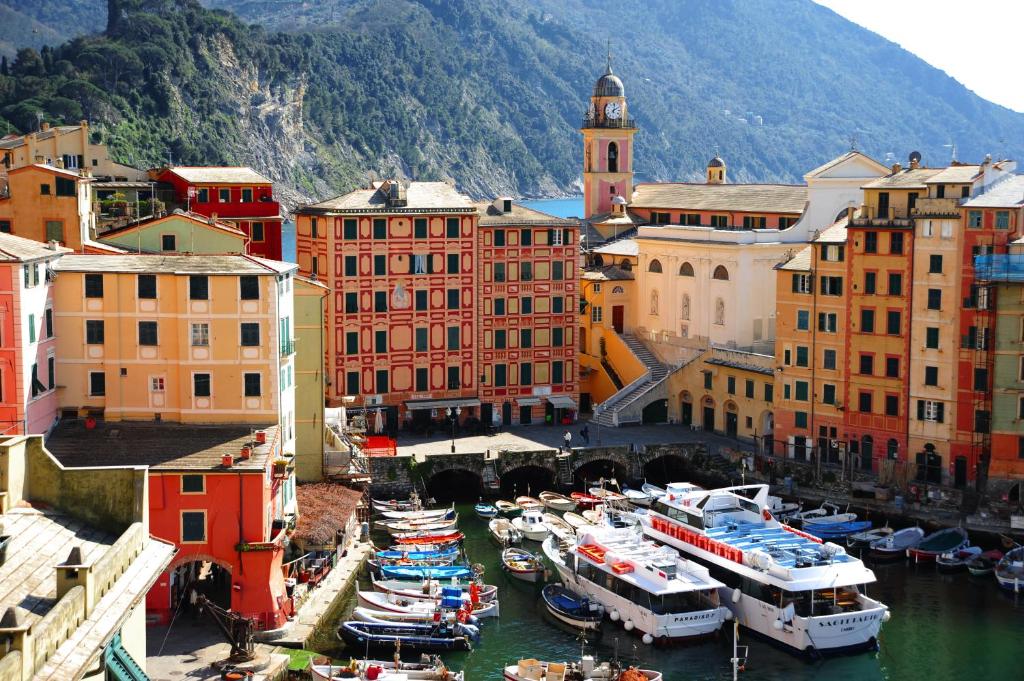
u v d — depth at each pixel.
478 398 145.38
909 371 123.31
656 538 103.94
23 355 83.44
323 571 96.19
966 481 120.19
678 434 143.50
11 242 87.75
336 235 137.00
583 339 160.75
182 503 81.62
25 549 49.62
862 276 125.88
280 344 91.12
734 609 93.56
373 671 75.81
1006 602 99.38
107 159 147.75
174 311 89.38
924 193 122.38
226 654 77.56
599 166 185.25
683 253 152.38
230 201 138.75
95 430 87.69
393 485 125.94
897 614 96.69
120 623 45.06
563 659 87.00
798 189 165.75
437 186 146.12
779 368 133.50
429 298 141.88
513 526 114.69
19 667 37.97
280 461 86.75
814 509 122.56
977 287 118.00
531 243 145.88
